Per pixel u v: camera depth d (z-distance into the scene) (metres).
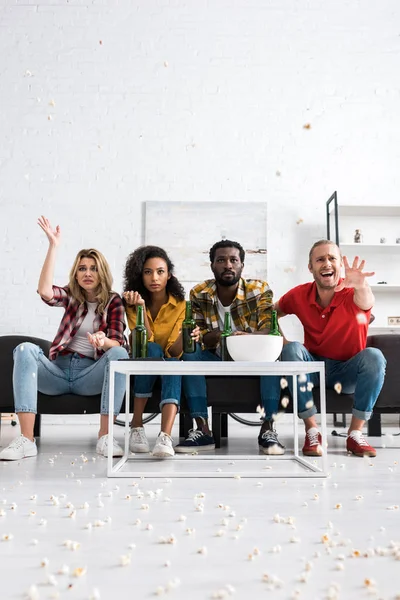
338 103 5.40
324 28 5.46
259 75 5.41
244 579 0.93
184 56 5.40
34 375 2.53
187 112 5.35
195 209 5.23
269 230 5.26
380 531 1.23
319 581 0.92
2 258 5.13
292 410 2.73
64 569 0.96
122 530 1.24
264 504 1.52
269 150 5.34
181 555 1.06
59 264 5.15
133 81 5.36
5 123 5.27
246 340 2.04
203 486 1.80
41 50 5.36
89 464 2.27
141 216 5.22
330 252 2.70
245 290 2.80
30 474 2.01
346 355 2.73
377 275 5.18
